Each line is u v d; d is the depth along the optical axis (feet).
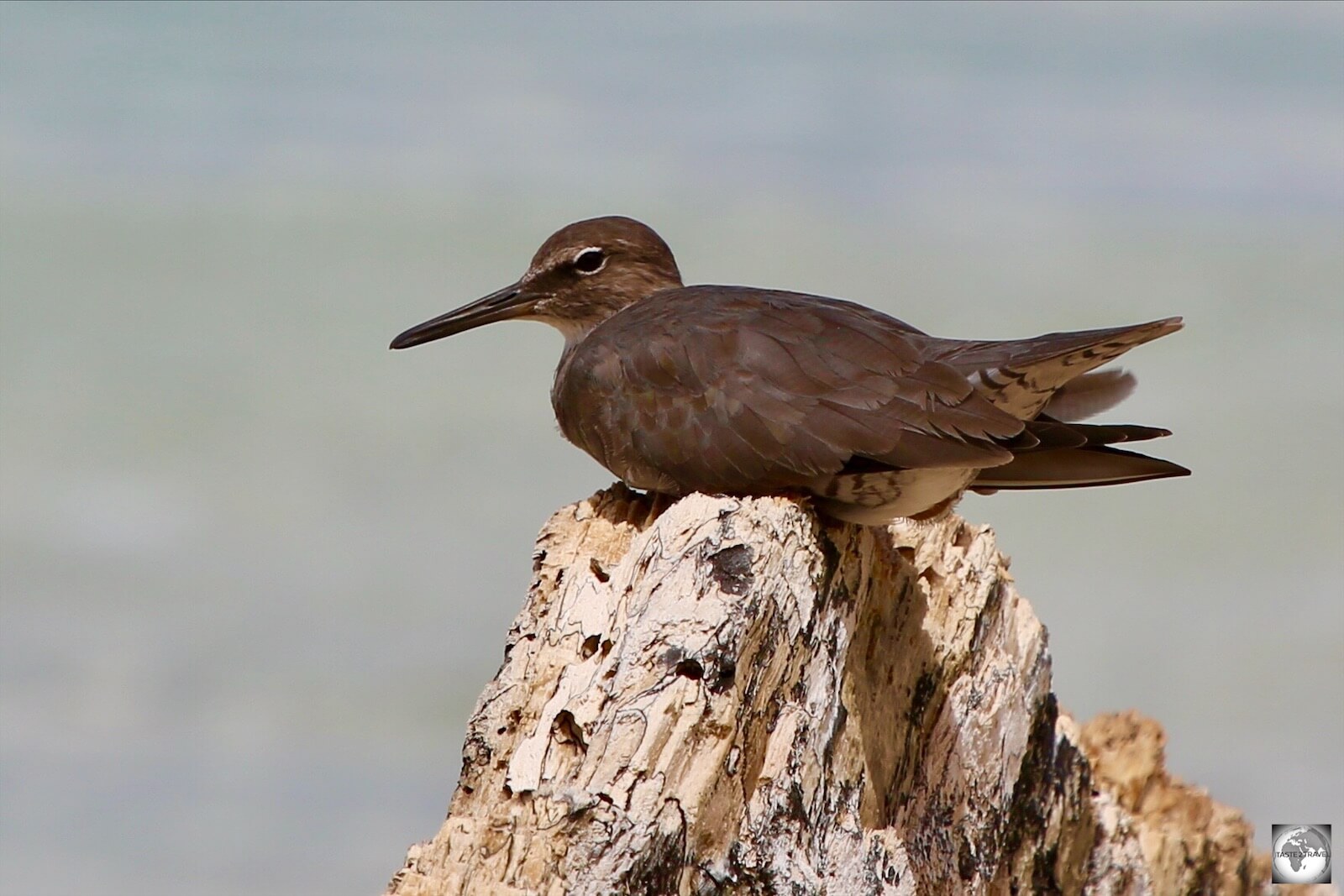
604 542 39.09
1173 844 46.73
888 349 39.86
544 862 29.94
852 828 36.01
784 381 39.75
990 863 40.88
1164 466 39.47
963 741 40.24
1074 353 38.09
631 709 31.65
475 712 34.96
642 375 41.63
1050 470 40.37
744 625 32.68
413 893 29.17
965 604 40.57
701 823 31.91
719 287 44.70
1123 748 49.32
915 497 38.96
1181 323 37.29
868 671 39.14
